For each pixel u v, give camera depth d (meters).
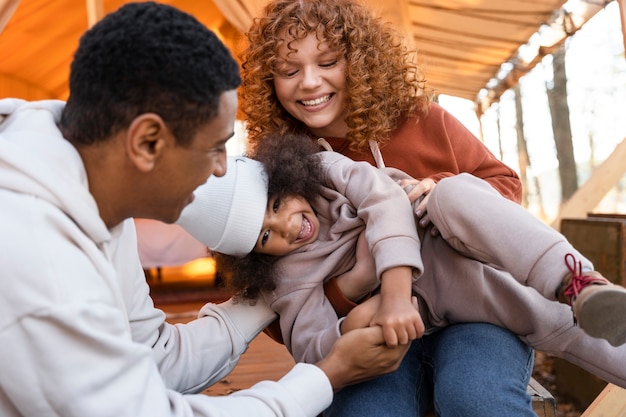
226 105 0.95
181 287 6.07
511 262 1.18
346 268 1.37
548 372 4.21
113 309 0.93
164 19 0.91
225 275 1.41
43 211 0.89
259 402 1.02
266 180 1.34
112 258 1.11
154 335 1.26
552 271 1.13
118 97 0.89
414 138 1.69
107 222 1.02
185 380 1.29
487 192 1.26
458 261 1.34
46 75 7.15
